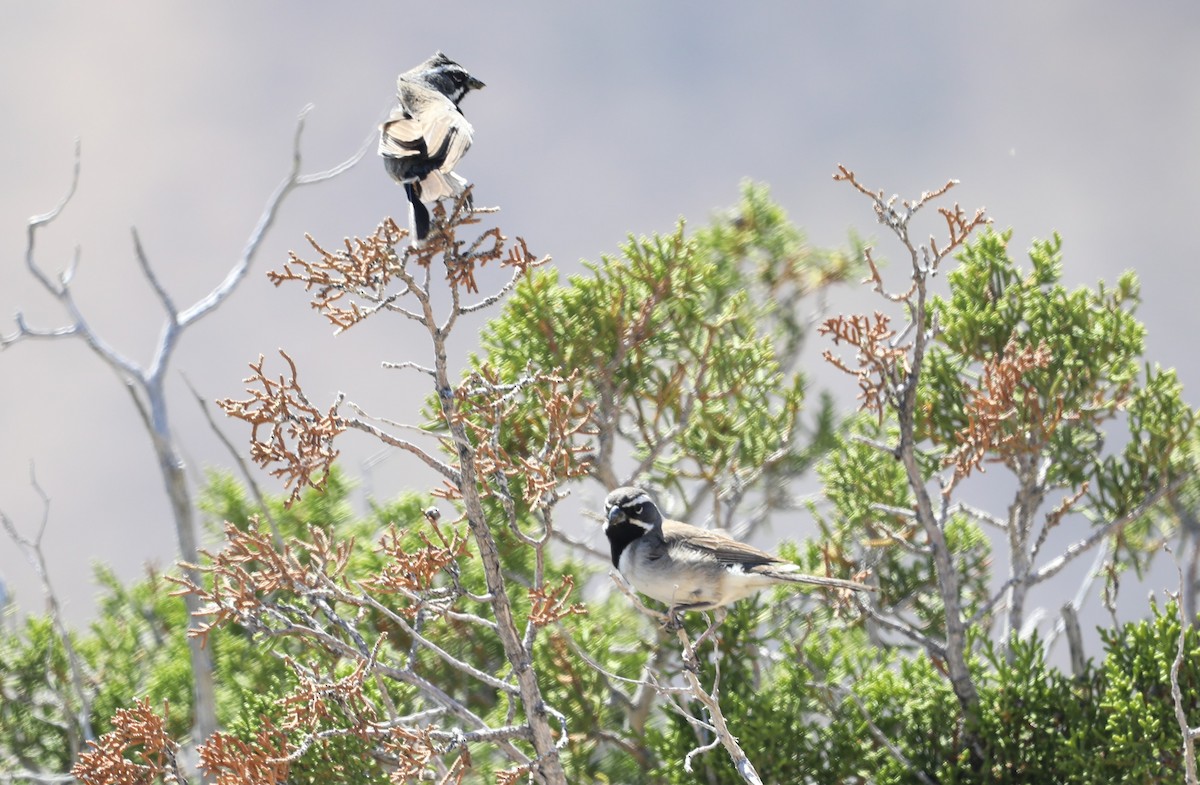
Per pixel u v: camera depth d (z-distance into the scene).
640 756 14.77
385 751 11.30
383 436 10.48
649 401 15.77
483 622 10.80
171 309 15.64
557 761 10.82
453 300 10.36
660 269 15.49
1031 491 14.94
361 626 14.69
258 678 14.98
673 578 11.80
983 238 16.12
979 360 15.61
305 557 15.79
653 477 15.88
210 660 14.31
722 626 14.42
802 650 14.49
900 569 15.89
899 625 14.27
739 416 15.93
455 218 10.34
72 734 13.43
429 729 10.70
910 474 13.52
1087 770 13.00
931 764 13.88
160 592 16.84
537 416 14.55
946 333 15.59
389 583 10.93
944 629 15.68
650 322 15.38
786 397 16.33
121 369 15.35
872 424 16.39
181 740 15.02
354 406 10.41
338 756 12.17
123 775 11.09
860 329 13.28
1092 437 15.59
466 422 10.86
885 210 12.65
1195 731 10.84
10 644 15.88
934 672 14.55
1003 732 13.67
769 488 17.11
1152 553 16.09
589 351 15.10
